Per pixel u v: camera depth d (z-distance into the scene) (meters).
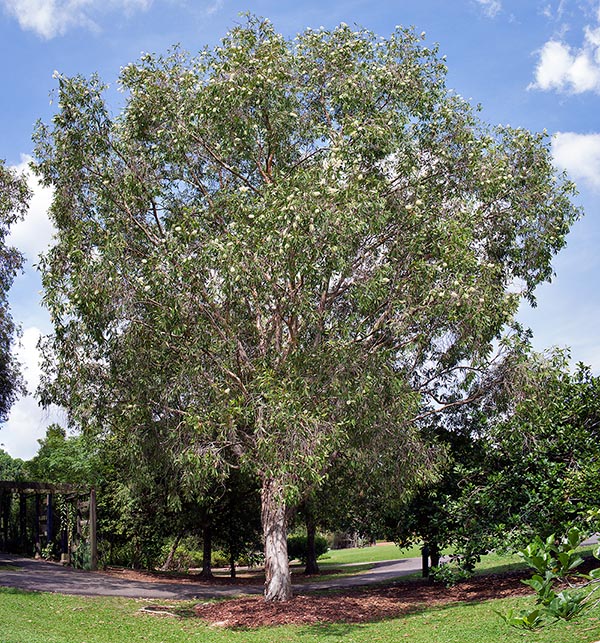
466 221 15.61
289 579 15.93
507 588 15.98
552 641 8.80
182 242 14.64
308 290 13.93
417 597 16.62
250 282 13.78
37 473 34.62
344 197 13.36
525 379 15.25
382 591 18.41
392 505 16.20
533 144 17.66
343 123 15.49
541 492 14.26
